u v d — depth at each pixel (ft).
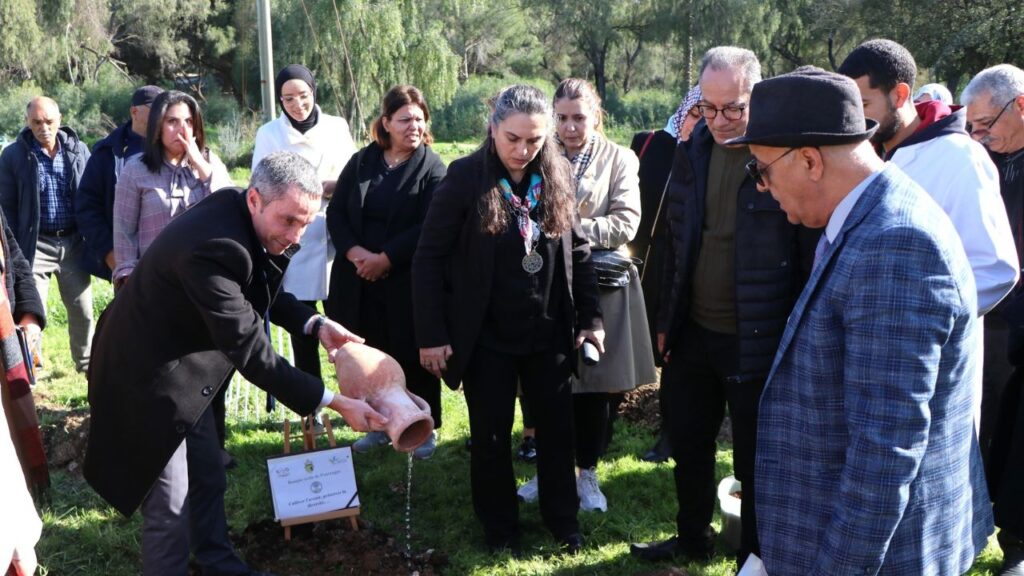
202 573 11.70
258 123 110.63
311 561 12.86
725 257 10.87
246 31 142.51
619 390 13.80
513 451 16.92
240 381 20.79
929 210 6.79
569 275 12.32
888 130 10.52
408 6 96.12
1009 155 13.37
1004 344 13.08
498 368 12.23
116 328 10.48
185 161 15.05
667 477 15.67
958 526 7.21
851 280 6.77
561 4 156.25
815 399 7.18
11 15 112.47
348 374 10.75
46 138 20.01
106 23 139.33
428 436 10.55
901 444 6.56
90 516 14.14
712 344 11.19
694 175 11.03
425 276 12.17
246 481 15.38
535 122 11.17
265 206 10.05
